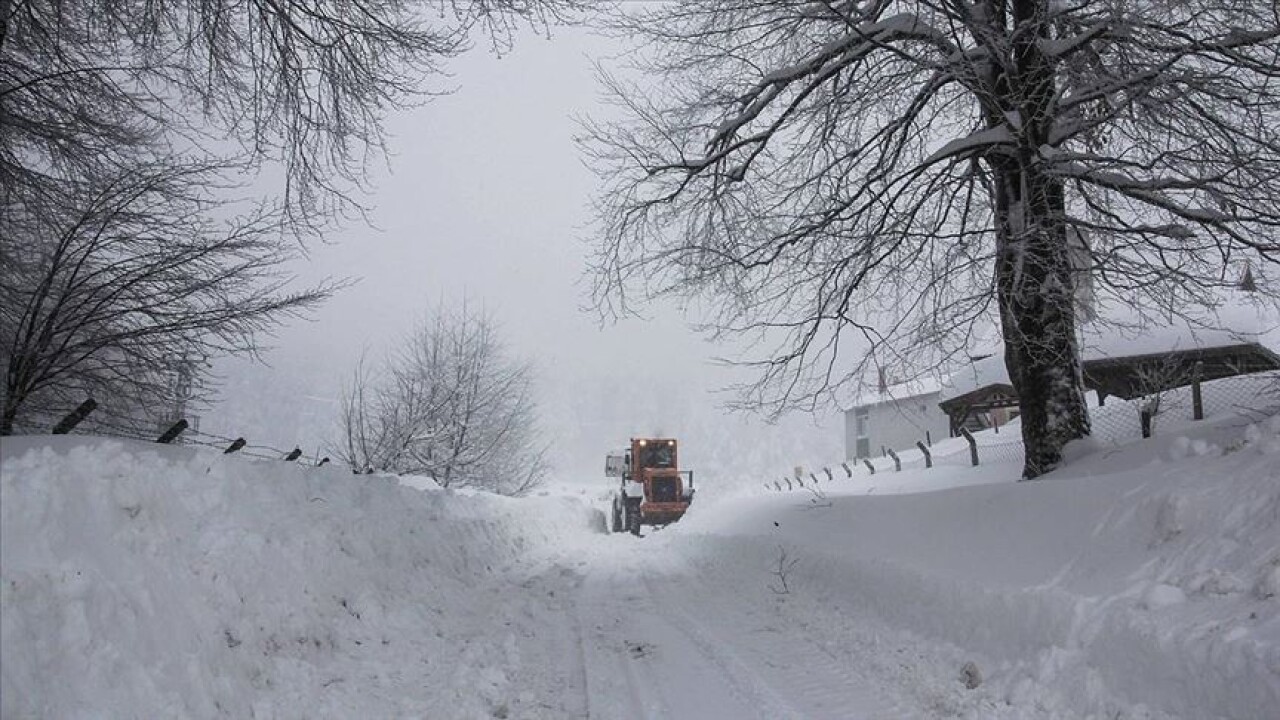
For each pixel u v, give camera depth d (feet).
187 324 35.50
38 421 37.88
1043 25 33.42
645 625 29.09
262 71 34.04
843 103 38.73
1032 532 24.53
